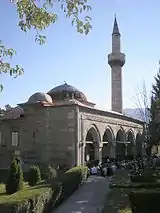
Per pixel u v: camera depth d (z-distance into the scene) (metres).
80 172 26.22
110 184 24.77
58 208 17.69
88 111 38.97
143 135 50.16
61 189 18.80
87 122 38.56
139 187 21.72
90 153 44.03
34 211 13.44
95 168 34.78
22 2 9.01
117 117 47.22
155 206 13.90
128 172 34.19
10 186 21.17
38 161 38.00
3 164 41.31
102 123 42.34
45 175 29.30
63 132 36.88
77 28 9.16
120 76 55.31
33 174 25.52
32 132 39.22
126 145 50.75
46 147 37.66
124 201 18.31
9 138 41.44
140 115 55.06
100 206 18.02
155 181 23.84
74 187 23.52
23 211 12.18
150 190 15.10
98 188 24.83
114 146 45.47
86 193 22.61
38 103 38.78
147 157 44.12
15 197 12.98
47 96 40.62
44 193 14.91
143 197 13.93
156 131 41.19
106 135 45.75
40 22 9.28
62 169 35.22
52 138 37.47
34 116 39.25
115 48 55.59
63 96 44.12
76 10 9.00
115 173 34.12
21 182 21.53
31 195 13.48
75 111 36.41
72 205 18.50
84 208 17.62
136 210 14.03
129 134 53.22
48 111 38.19
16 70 9.95
